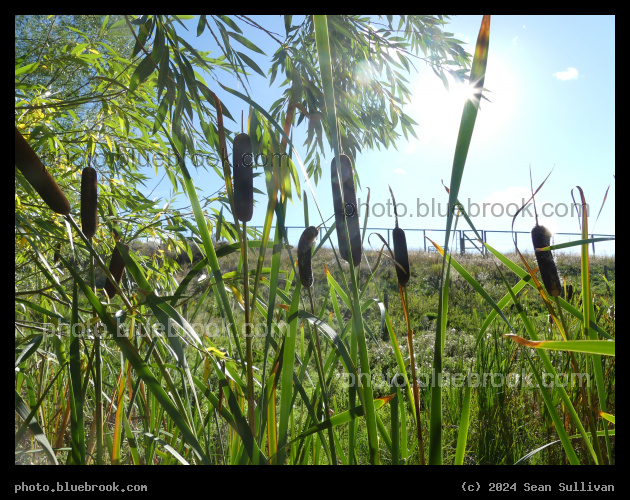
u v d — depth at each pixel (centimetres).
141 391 135
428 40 393
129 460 143
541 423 268
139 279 100
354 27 310
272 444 108
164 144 285
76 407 94
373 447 96
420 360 362
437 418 93
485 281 755
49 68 226
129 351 88
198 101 184
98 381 96
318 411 134
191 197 101
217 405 101
